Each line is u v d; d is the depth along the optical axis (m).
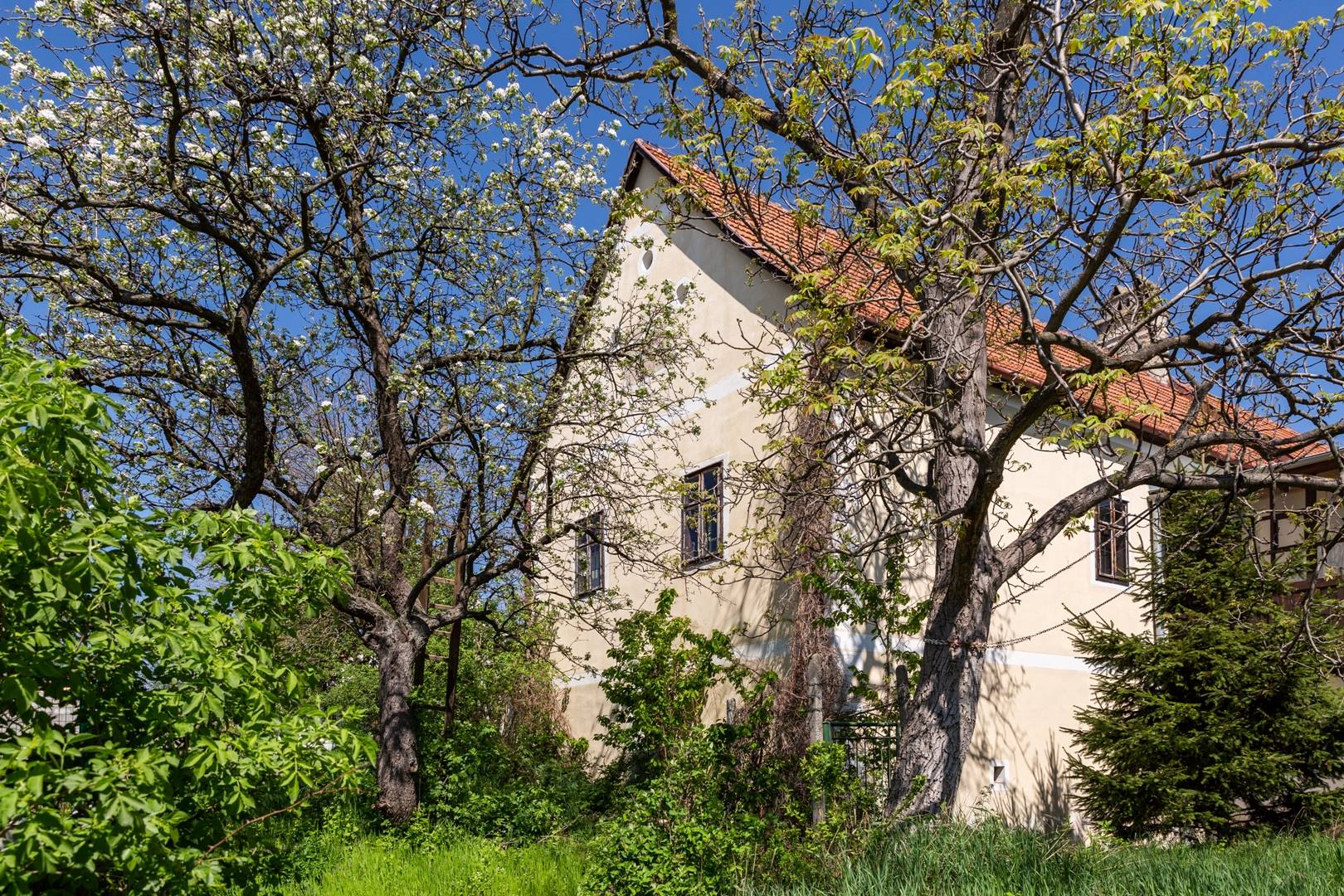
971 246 7.82
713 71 9.66
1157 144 7.08
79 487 4.45
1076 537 14.87
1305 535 10.53
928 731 9.23
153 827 3.79
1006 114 9.27
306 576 5.20
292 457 13.05
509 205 11.31
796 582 11.80
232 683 4.35
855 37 6.93
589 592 13.88
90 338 10.35
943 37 8.30
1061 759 14.00
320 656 14.72
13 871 3.51
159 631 4.19
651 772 11.59
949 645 9.37
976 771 12.88
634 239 12.02
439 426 12.50
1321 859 8.04
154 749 4.11
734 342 13.95
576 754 14.86
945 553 9.78
